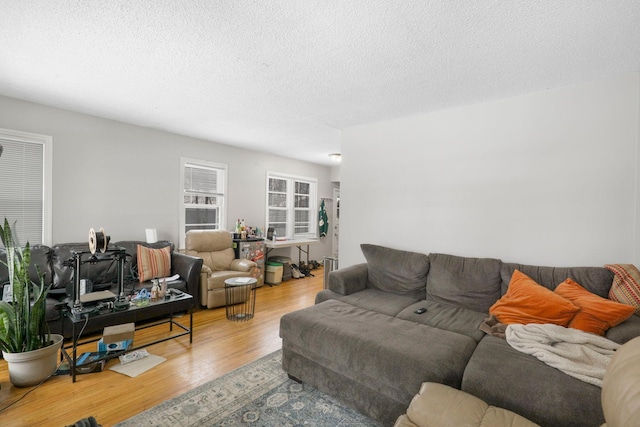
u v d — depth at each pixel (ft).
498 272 8.37
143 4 5.19
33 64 7.48
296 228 21.66
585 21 5.49
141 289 9.70
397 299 9.18
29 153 10.28
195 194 15.47
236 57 7.05
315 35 6.10
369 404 5.89
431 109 10.33
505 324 6.84
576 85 8.12
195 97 9.63
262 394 6.70
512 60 6.98
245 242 15.98
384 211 11.73
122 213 12.53
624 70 7.35
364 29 5.87
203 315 11.84
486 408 4.19
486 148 9.47
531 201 8.72
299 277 19.10
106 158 12.01
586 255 7.98
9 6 5.25
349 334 6.32
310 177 22.20
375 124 12.03
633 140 7.43
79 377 7.22
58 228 10.85
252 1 5.08
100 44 6.54
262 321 11.30
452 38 6.13
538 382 4.68
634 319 5.99
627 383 2.53
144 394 6.62
